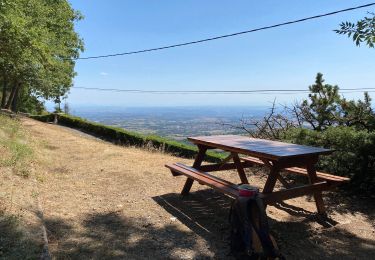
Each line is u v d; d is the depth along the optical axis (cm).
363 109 812
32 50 1345
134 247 390
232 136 660
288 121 1012
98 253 367
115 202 553
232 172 816
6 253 316
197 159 615
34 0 1452
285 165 450
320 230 464
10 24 1123
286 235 441
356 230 470
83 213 489
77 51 2841
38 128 1717
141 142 1795
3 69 1669
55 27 1992
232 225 381
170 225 464
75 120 2903
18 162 666
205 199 589
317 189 478
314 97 908
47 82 2031
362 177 617
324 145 684
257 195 385
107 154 1016
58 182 645
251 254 353
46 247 344
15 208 429
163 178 727
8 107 3219
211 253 383
